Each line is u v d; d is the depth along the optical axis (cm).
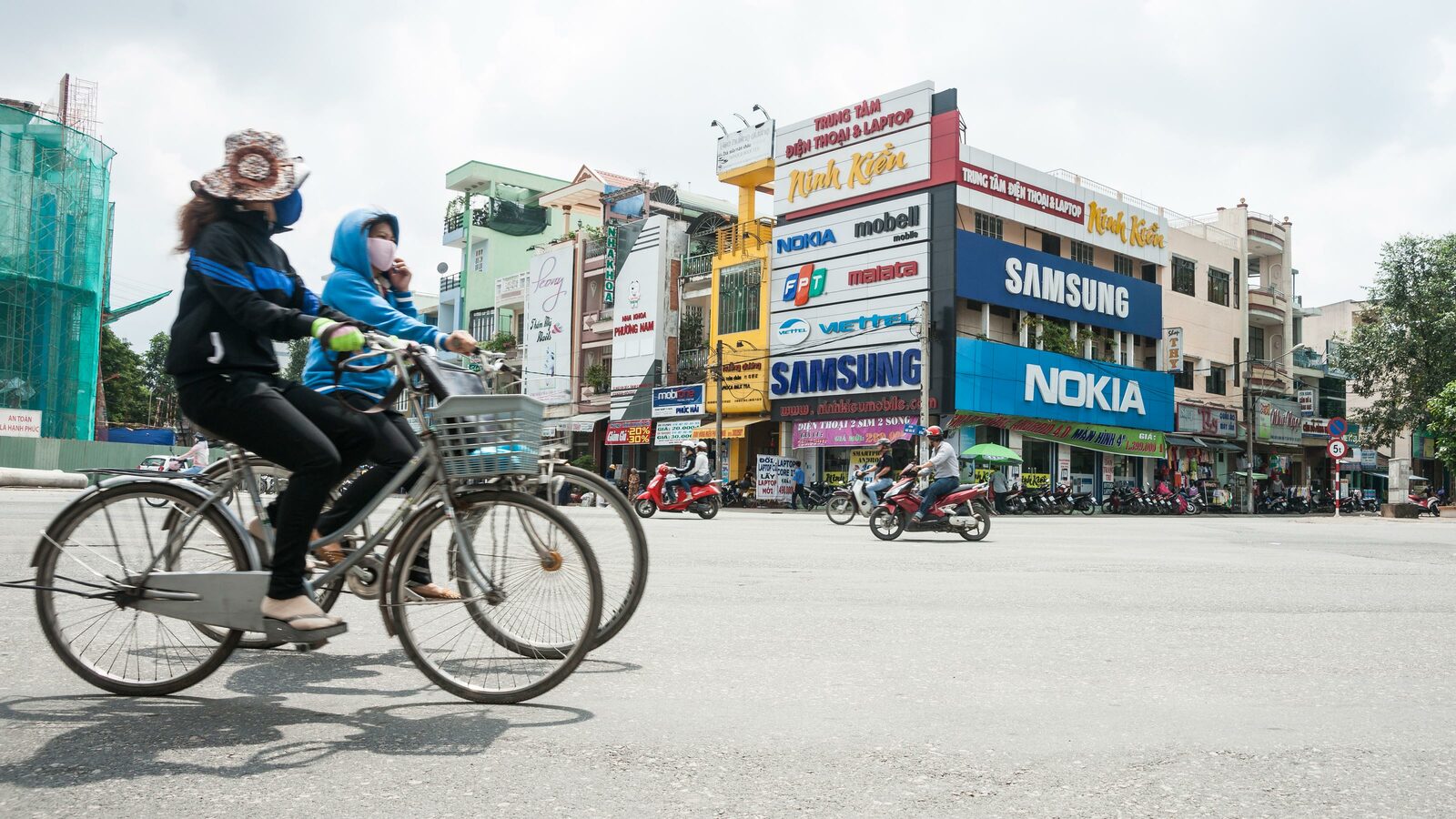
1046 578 728
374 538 330
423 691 336
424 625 325
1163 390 3347
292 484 312
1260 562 895
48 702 313
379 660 387
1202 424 3531
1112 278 3206
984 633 470
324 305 345
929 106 2791
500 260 4706
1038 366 2897
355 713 304
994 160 2841
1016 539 1270
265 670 367
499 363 375
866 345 2864
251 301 305
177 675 325
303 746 268
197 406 314
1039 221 2970
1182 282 3588
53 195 3472
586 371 3781
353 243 409
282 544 312
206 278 305
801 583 661
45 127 3469
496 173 4688
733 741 279
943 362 2702
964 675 374
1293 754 273
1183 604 586
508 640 324
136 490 327
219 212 318
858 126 2948
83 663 328
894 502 1235
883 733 291
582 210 4256
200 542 329
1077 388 3016
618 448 3628
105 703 314
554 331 3906
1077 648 435
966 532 1232
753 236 3250
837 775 249
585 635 314
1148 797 236
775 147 3164
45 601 325
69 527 328
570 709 313
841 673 374
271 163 315
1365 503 3988
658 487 1761
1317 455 4250
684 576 693
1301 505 3784
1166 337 3388
